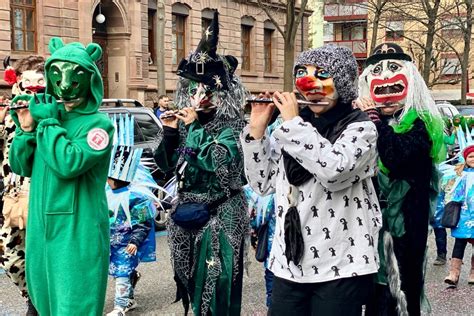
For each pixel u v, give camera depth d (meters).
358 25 43.22
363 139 3.12
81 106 3.59
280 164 3.38
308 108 3.40
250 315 5.55
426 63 27.61
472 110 20.12
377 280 4.03
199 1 29.53
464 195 6.40
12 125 4.89
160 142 4.25
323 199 3.17
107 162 3.67
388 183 3.99
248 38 33.75
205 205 4.13
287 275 3.24
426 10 27.36
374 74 4.20
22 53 20.92
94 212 3.56
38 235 3.54
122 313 5.32
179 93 4.27
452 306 5.90
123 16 24.92
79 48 3.58
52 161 3.40
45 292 3.56
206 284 4.13
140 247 5.50
